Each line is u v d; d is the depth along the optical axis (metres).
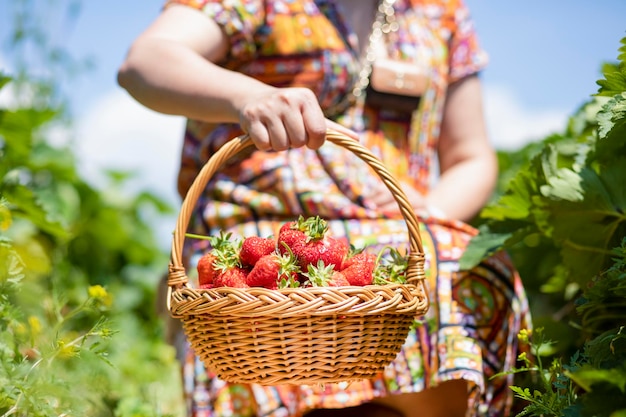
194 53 1.85
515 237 1.85
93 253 4.00
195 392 1.83
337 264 1.51
